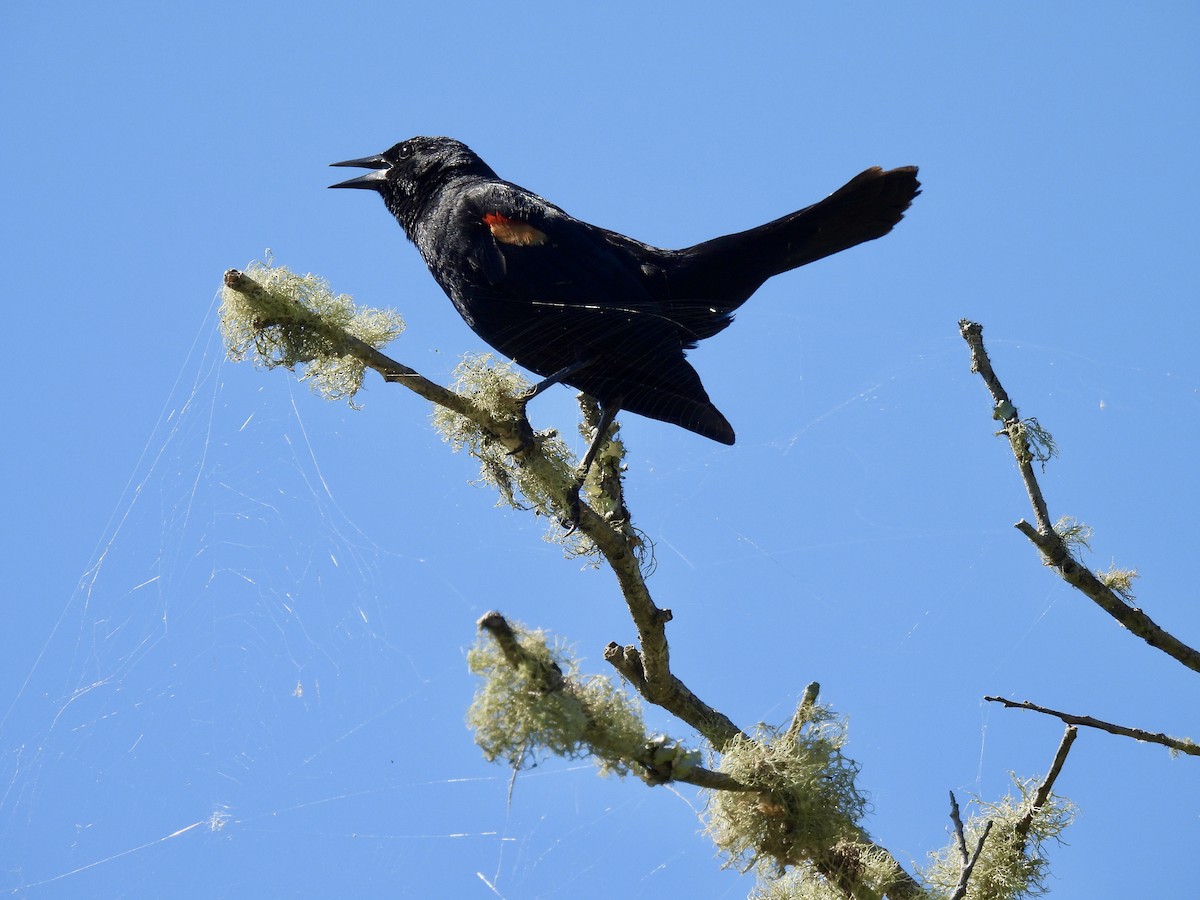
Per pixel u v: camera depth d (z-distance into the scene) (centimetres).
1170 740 770
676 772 641
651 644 853
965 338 886
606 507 984
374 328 919
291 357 878
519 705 571
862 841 719
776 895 741
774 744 718
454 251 1186
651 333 1115
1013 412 861
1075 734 757
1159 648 827
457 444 969
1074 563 834
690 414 1138
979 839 666
